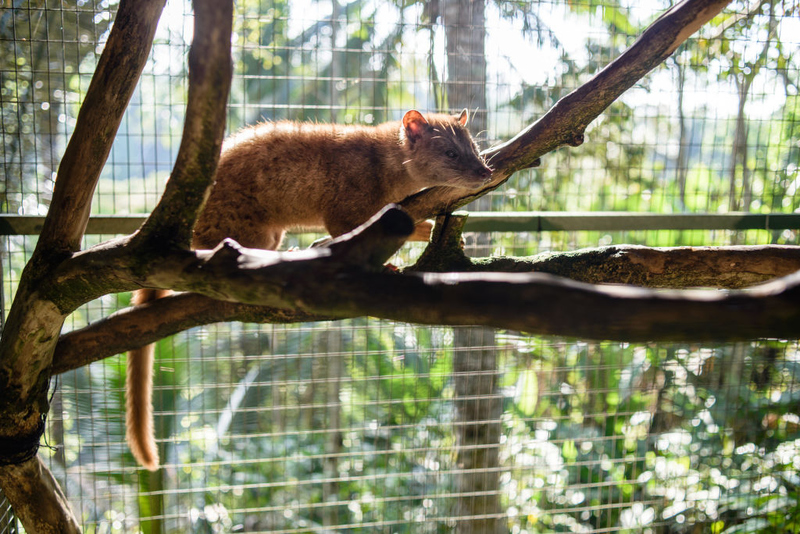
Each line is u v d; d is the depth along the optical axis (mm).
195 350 6039
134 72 2416
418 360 5723
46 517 2746
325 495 6539
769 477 5445
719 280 2973
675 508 5348
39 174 5480
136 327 2725
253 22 5797
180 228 2119
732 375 5707
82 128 2408
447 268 2820
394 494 6289
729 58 5457
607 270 2912
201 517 6336
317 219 3629
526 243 5254
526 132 3162
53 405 4859
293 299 1640
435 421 6121
